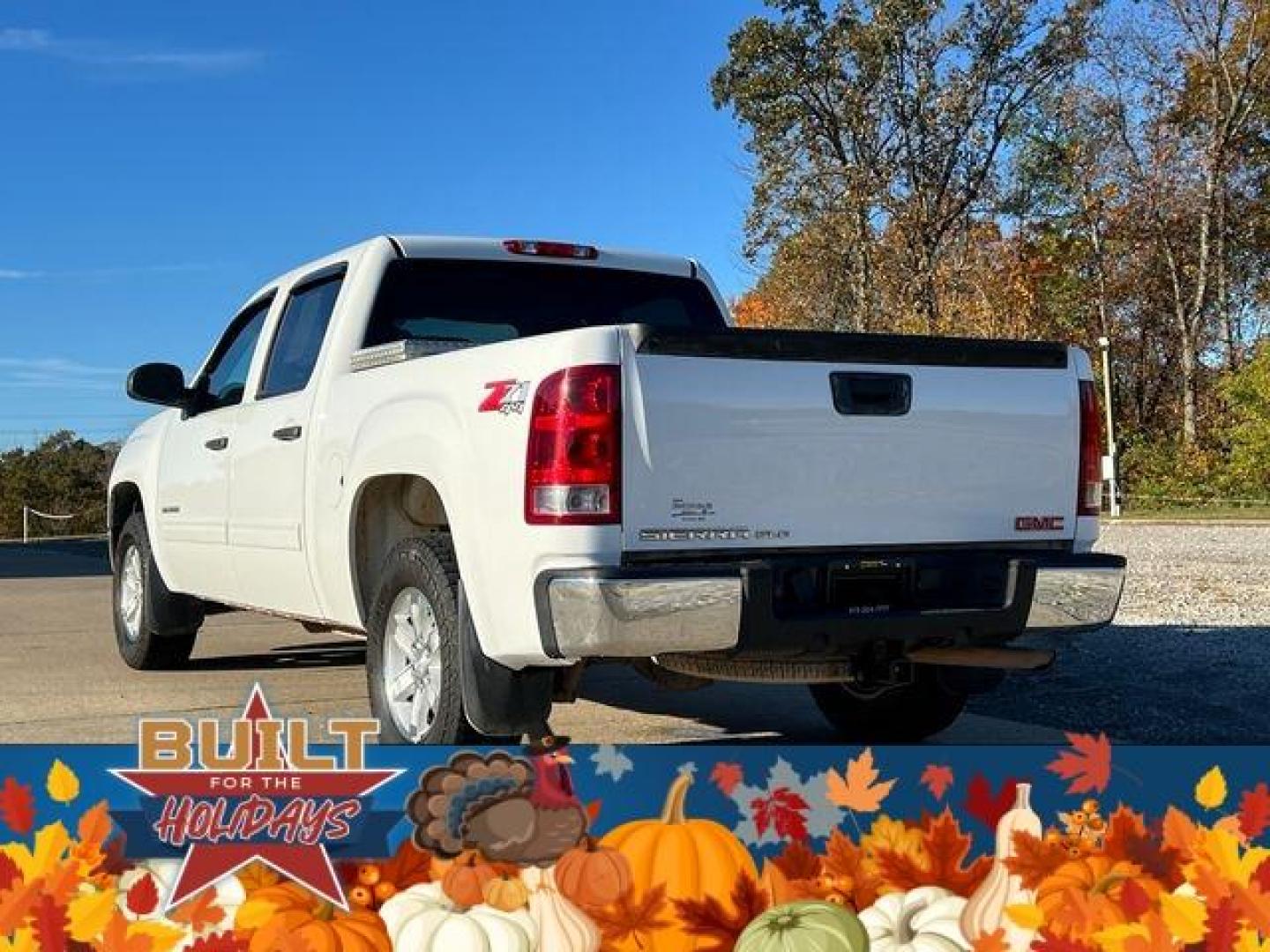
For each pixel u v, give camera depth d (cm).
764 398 421
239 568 641
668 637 396
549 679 434
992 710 628
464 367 447
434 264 600
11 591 1412
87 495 6931
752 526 418
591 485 396
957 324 4109
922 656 462
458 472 439
